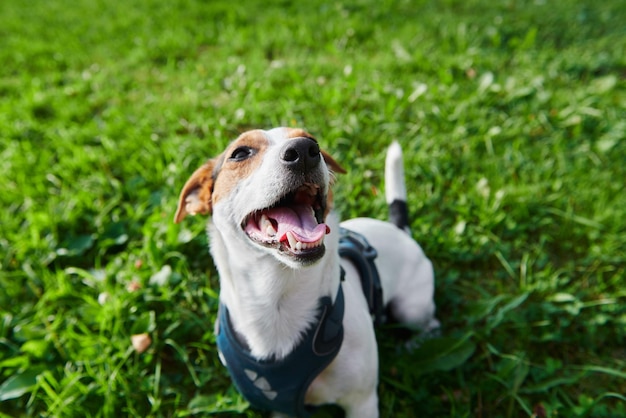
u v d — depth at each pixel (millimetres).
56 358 653
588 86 1081
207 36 1383
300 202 477
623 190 851
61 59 1334
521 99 1025
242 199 466
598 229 783
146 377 629
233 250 488
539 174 871
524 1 1536
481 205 801
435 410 598
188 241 759
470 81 1095
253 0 1594
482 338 657
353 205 813
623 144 929
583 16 1401
